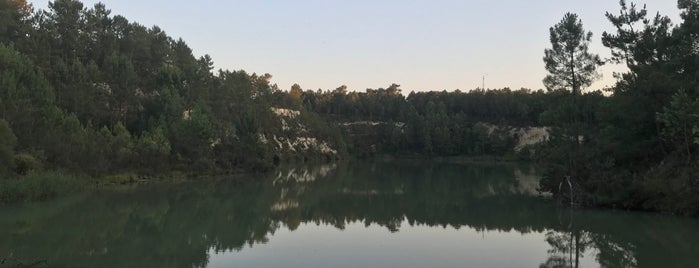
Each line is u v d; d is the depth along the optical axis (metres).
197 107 76.12
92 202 37.94
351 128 162.25
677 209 30.11
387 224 29.03
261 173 75.44
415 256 20.47
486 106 153.25
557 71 39.53
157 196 42.88
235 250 21.81
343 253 21.08
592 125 39.12
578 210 34.00
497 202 39.56
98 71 74.75
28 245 22.53
